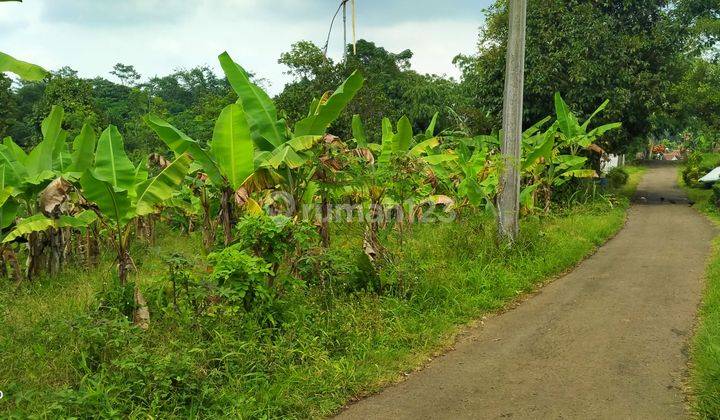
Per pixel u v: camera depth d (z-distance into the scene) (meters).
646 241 12.21
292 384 4.79
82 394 4.16
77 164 8.38
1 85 28.98
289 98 17.53
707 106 19.95
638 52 19.17
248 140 6.89
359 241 8.61
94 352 4.88
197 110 29.92
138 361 4.50
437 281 7.50
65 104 25.84
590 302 7.47
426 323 6.44
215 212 10.37
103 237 11.37
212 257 5.81
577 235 11.88
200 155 7.14
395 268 7.19
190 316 5.43
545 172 15.73
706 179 21.45
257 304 5.74
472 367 5.42
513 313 7.15
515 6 9.89
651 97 19.11
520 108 10.05
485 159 12.23
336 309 6.25
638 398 4.61
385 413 4.53
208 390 4.38
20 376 4.57
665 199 21.78
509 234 9.76
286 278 6.11
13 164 8.80
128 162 7.14
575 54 18.27
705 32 19.17
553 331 6.37
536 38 18.94
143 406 4.28
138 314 5.73
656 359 5.43
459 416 4.43
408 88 29.94
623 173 27.31
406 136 8.93
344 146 7.85
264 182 7.43
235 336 5.30
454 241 9.52
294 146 7.15
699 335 5.82
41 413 3.91
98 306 5.71
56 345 5.06
